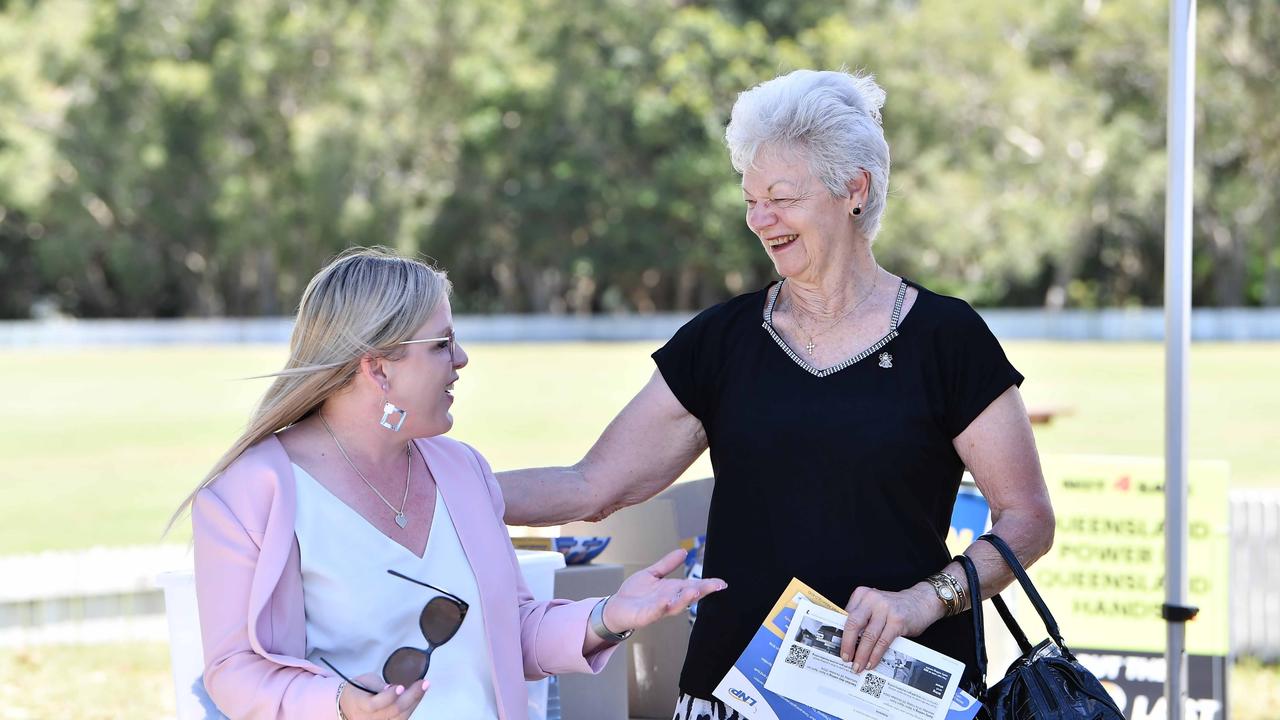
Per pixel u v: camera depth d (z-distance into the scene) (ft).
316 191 152.05
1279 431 55.21
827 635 7.40
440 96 158.71
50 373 115.24
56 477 48.34
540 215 164.86
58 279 186.70
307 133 152.56
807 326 8.01
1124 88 143.74
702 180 156.35
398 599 7.17
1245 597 23.67
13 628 25.00
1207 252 158.51
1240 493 24.29
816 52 151.12
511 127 161.79
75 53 155.22
